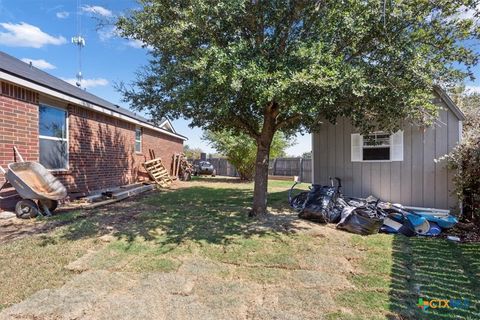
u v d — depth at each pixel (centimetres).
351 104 438
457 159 522
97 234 427
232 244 385
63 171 682
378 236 437
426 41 413
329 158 726
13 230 447
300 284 276
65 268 305
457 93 699
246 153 1423
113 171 932
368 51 438
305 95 383
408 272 305
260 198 555
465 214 538
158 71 512
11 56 771
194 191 973
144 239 405
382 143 650
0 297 246
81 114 761
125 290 260
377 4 386
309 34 457
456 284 279
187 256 343
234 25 434
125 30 461
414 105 421
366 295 255
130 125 1065
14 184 508
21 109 559
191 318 219
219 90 399
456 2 377
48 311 225
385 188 647
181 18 414
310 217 514
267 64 399
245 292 259
